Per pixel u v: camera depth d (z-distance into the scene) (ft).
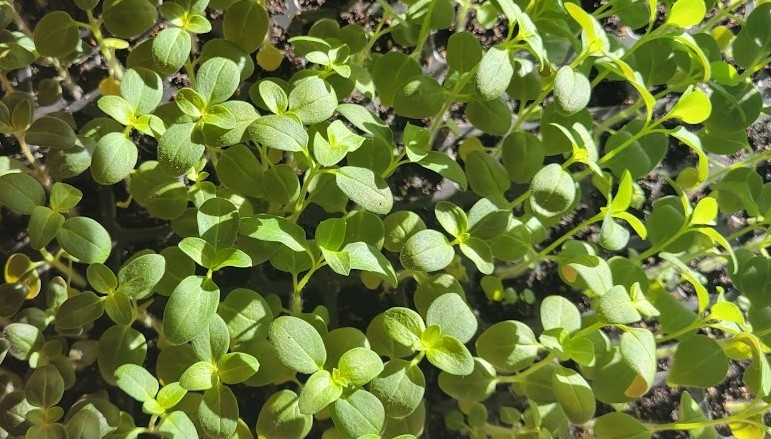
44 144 0.59
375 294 0.72
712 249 0.71
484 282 0.72
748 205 0.66
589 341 0.58
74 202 0.60
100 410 0.58
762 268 0.65
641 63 0.68
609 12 0.69
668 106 0.79
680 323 0.66
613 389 0.62
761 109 0.69
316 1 0.77
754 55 0.68
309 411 0.53
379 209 0.57
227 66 0.57
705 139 0.70
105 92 0.71
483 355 0.62
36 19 0.74
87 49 0.69
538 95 0.67
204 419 0.54
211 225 0.56
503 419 0.69
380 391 0.56
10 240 0.70
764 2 0.68
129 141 0.58
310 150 0.63
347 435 0.53
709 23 0.73
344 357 0.54
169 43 0.58
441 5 0.68
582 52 0.59
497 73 0.58
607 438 0.62
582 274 0.59
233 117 0.56
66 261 0.69
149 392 0.55
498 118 0.66
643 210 0.77
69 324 0.58
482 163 0.66
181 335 0.53
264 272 0.71
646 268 0.75
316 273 0.72
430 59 0.77
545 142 0.65
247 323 0.60
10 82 0.71
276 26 0.76
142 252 0.63
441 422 0.71
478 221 0.60
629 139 0.63
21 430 0.60
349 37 0.68
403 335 0.56
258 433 0.59
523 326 0.62
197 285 0.54
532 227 0.67
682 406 0.65
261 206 0.67
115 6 0.63
